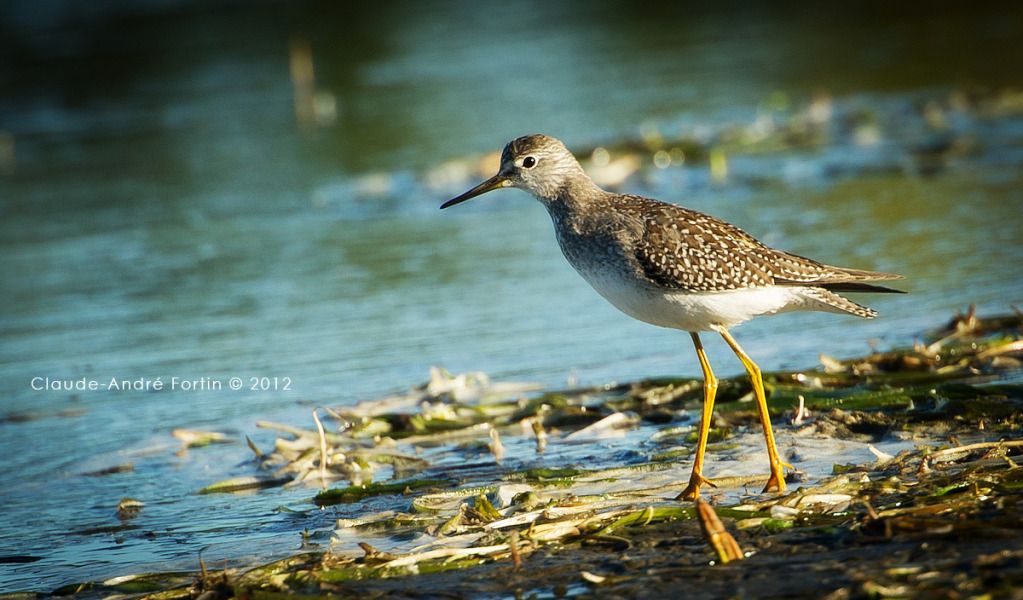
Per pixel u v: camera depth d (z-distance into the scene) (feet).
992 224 52.03
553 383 40.50
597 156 66.39
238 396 41.50
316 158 72.59
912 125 69.26
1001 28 87.86
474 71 88.69
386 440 36.22
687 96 78.48
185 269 55.88
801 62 84.69
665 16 101.91
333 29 103.96
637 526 27.91
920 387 36.40
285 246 58.49
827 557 24.93
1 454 38.06
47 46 101.24
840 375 38.27
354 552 28.12
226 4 111.24
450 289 50.78
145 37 103.09
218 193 67.87
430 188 65.41
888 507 27.27
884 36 89.51
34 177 73.20
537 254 54.75
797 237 52.31
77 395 42.50
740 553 25.48
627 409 37.63
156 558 29.35
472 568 26.32
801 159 65.57
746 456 32.73
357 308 49.24
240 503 32.96
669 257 30.78
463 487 32.17
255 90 88.38
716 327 31.48
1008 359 38.19
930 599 22.18
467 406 38.40
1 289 54.60
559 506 29.40
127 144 78.84
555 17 103.91
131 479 35.53
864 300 45.88
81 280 55.31
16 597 27.48
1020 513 26.02
